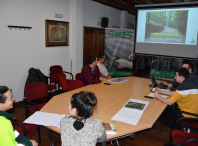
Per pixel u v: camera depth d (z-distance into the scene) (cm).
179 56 477
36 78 365
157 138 246
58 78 392
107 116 167
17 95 366
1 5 313
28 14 364
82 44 518
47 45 415
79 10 485
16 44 350
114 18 716
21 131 183
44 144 225
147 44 518
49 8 411
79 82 285
